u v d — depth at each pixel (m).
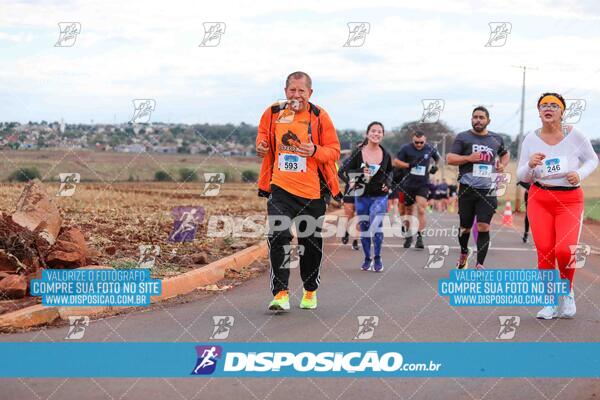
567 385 5.25
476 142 10.25
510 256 12.95
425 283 9.67
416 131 14.38
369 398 4.95
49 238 8.42
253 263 11.26
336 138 7.74
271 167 7.84
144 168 27.33
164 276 8.82
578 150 7.55
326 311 7.71
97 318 7.15
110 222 13.83
